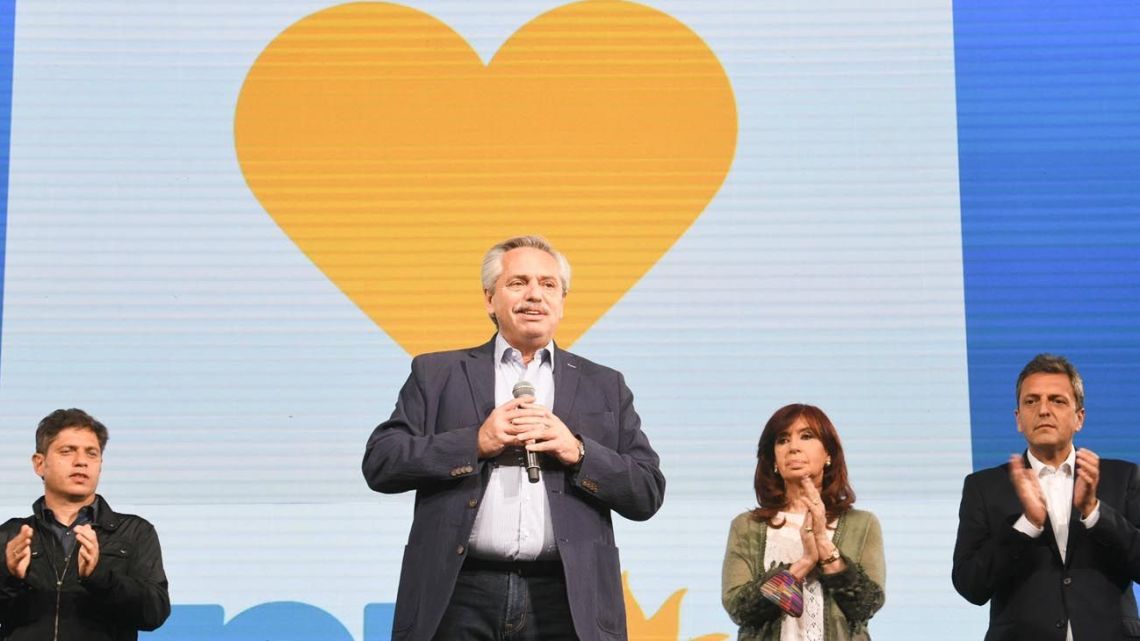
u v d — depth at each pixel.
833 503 4.95
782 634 4.65
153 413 5.92
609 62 6.25
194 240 6.09
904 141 6.16
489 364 4.48
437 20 6.29
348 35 6.28
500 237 6.12
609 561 4.27
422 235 6.12
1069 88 6.20
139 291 6.03
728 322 6.02
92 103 6.18
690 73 6.23
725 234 6.10
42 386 5.92
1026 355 5.98
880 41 6.23
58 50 6.21
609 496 4.24
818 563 4.69
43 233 6.05
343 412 5.96
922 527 5.83
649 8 6.29
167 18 6.27
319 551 5.83
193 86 6.22
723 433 5.93
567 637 4.17
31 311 5.98
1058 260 6.05
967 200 6.11
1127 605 4.78
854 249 6.08
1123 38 6.22
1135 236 6.07
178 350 5.98
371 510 5.88
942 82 6.20
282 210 6.12
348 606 5.78
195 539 5.82
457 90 6.23
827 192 6.12
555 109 6.21
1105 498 4.90
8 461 5.86
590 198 6.14
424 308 6.07
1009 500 4.92
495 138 6.20
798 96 6.20
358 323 6.04
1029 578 4.77
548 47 6.26
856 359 5.98
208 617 5.75
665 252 6.09
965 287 6.04
